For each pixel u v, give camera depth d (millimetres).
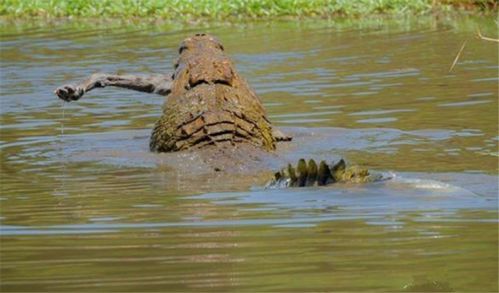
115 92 47156
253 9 82125
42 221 24172
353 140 34344
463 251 20625
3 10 84812
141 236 22453
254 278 19219
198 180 28578
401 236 21844
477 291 18344
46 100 45312
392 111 40156
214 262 20281
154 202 25859
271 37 67188
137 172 30031
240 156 30984
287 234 22250
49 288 18953
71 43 66125
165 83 35750
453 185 26484
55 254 21250
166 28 74500
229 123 32531
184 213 24516
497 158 30656
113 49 62906
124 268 20062
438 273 19312
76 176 29719
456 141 33719
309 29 71812
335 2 82438
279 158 31203
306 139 34688
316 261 20188
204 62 35188
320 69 52719
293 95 44938
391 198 25219
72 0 84312
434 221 23000
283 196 25922
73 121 40031
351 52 58969
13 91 47969
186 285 18906
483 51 57344
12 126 39156
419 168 29438
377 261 20125
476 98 42438
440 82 47094
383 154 31781
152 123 39250
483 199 25016
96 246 21750
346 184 26922
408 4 81750
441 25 71562
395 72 50844
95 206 25641
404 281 18859
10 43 66500
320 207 24609
